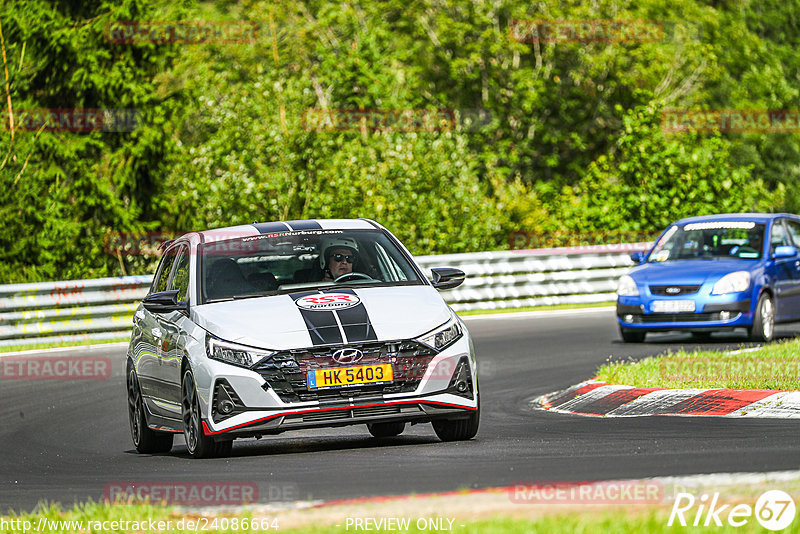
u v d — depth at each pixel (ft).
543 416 131.75
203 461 105.29
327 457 102.58
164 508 78.64
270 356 101.86
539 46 506.07
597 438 106.83
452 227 361.92
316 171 369.71
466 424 108.47
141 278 267.39
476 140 485.56
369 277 115.03
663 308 197.26
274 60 451.53
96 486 95.96
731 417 117.70
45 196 347.77
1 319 246.88
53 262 346.33
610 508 68.49
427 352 103.81
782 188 409.90
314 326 103.35
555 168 513.45
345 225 121.29
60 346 240.94
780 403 119.55
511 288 301.63
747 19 579.89
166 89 375.04
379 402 102.06
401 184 368.68
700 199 376.89
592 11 493.77
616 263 317.83
